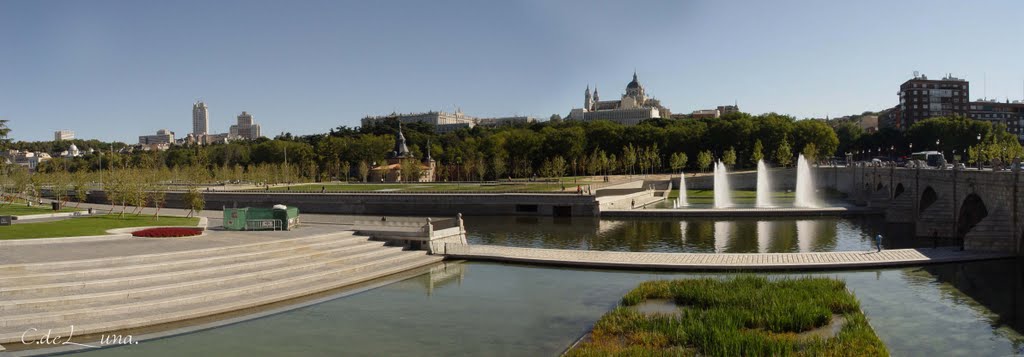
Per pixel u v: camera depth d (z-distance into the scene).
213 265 41.56
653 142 196.50
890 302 37.09
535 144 196.12
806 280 38.94
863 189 111.06
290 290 39.22
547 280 44.28
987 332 31.47
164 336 30.94
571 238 69.62
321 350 29.30
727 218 86.56
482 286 42.59
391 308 36.91
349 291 40.81
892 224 78.50
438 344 30.30
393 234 53.72
